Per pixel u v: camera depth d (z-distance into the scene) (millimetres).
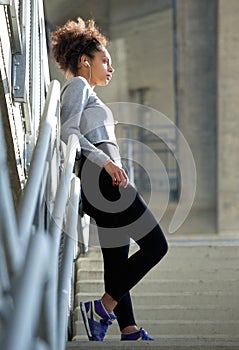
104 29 28078
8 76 6441
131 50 28344
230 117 26188
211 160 27250
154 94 28469
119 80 28516
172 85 28297
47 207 6066
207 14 26328
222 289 9031
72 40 7242
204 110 27016
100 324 6852
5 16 6406
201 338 7801
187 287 9023
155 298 8773
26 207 4152
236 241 10812
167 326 8266
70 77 7301
